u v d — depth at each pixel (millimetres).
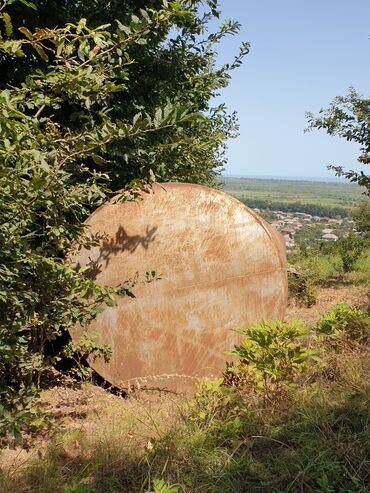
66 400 4461
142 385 4676
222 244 4801
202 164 10102
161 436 3516
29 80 3430
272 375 3895
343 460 3117
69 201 3660
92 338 4434
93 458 3363
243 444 3412
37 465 3270
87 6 5672
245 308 4852
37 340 4273
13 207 3158
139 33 3580
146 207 4684
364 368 4422
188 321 4750
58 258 3867
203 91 7352
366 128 10219
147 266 4668
